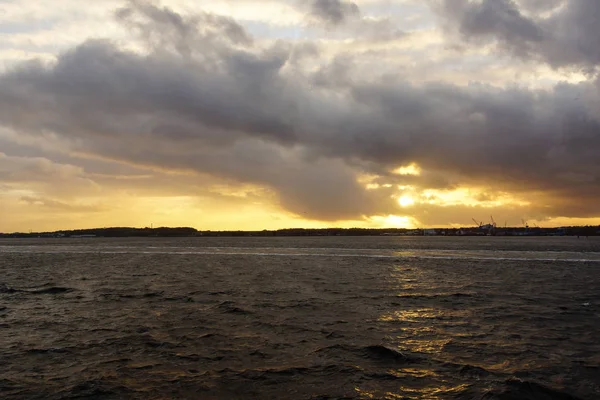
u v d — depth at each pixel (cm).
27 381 1487
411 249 11856
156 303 2995
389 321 2400
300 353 1784
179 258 8050
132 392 1388
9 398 1347
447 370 1577
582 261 6994
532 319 2461
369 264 6631
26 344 1941
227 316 2519
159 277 4816
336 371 1567
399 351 1808
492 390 1389
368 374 1538
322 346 1884
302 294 3434
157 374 1544
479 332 2145
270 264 6644
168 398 1342
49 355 1775
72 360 1706
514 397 1339
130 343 1938
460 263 6750
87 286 4031
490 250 10988
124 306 2892
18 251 11025
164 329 2198
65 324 2347
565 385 1428
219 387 1423
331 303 2998
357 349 1836
